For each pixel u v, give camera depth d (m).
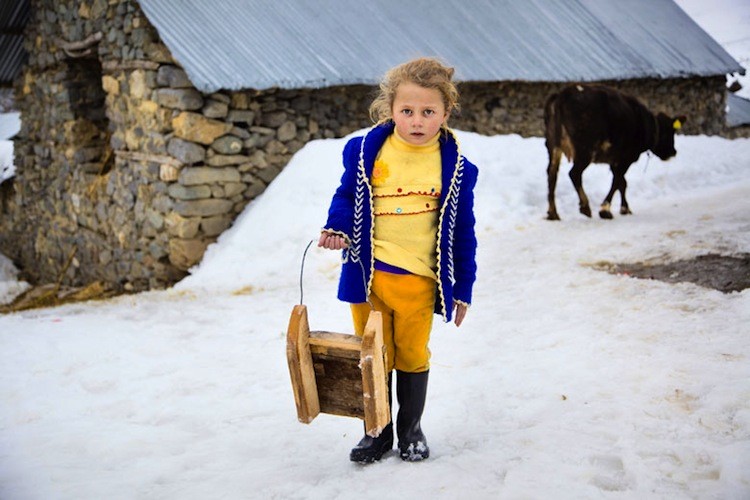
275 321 5.98
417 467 2.96
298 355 2.64
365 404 2.62
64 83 12.36
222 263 8.77
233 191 9.82
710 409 3.34
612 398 3.65
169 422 3.86
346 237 2.87
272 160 10.22
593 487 2.69
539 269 6.84
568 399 3.71
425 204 2.90
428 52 12.25
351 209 2.91
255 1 11.08
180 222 9.54
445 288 2.92
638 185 11.23
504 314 5.51
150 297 7.72
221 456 3.32
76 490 2.97
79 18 11.44
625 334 4.68
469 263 2.98
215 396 4.23
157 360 5.04
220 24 10.17
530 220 9.34
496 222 9.30
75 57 11.88
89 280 12.39
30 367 4.96
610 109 8.74
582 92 8.76
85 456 3.41
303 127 10.57
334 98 10.90
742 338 4.33
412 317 2.97
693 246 6.90
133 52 10.07
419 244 2.91
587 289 5.95
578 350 4.47
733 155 13.46
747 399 3.39
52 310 7.30
